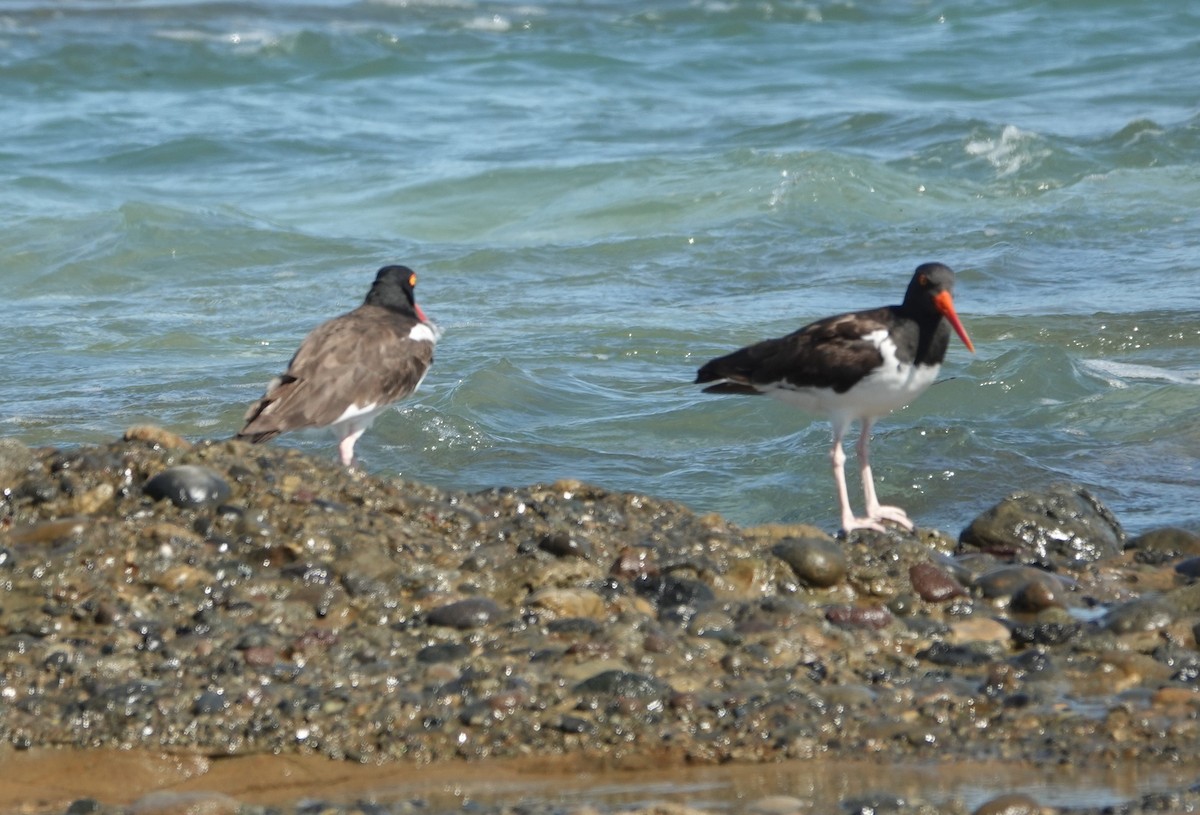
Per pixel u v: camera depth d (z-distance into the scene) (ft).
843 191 94.79
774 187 95.20
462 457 51.70
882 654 31.35
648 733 27.63
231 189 101.71
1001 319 68.49
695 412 56.18
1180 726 28.07
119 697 27.55
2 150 110.22
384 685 28.66
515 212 95.81
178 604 31.04
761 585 34.37
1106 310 69.92
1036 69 142.10
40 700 27.58
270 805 25.14
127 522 33.24
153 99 131.03
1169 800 24.98
